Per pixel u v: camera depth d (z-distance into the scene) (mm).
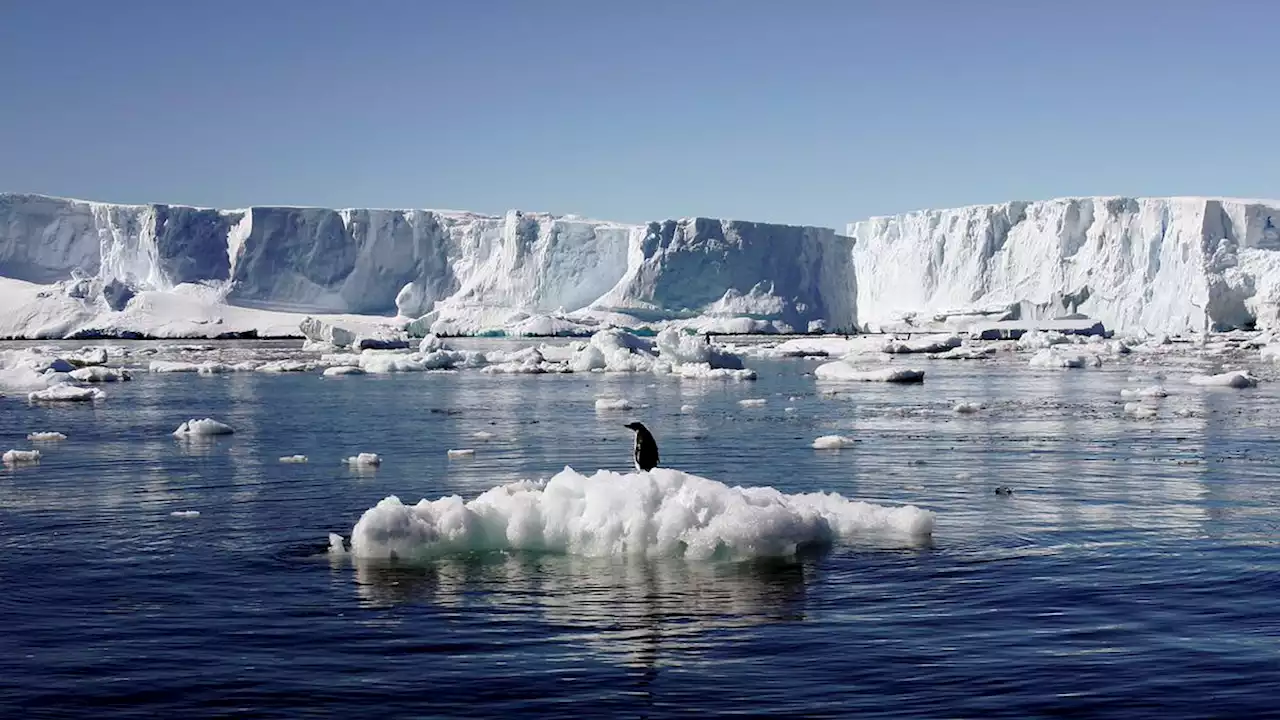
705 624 8102
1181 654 7320
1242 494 14047
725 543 10195
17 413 28250
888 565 9875
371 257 157125
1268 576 9438
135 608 8656
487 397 33844
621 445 20250
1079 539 11039
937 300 130875
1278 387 36156
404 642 7727
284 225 153500
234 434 22594
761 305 135750
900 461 17625
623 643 7672
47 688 6832
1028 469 16562
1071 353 62344
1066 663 7160
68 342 102875
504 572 9680
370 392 36531
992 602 8625
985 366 54031
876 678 6914
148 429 23844
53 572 9875
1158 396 31828
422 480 15695
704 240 136875
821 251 144125
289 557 10406
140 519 12539
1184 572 9594
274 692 6742
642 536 10344
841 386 38594
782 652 7445
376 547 10391
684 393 35344
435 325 124125
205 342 104125
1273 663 7113
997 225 127312
